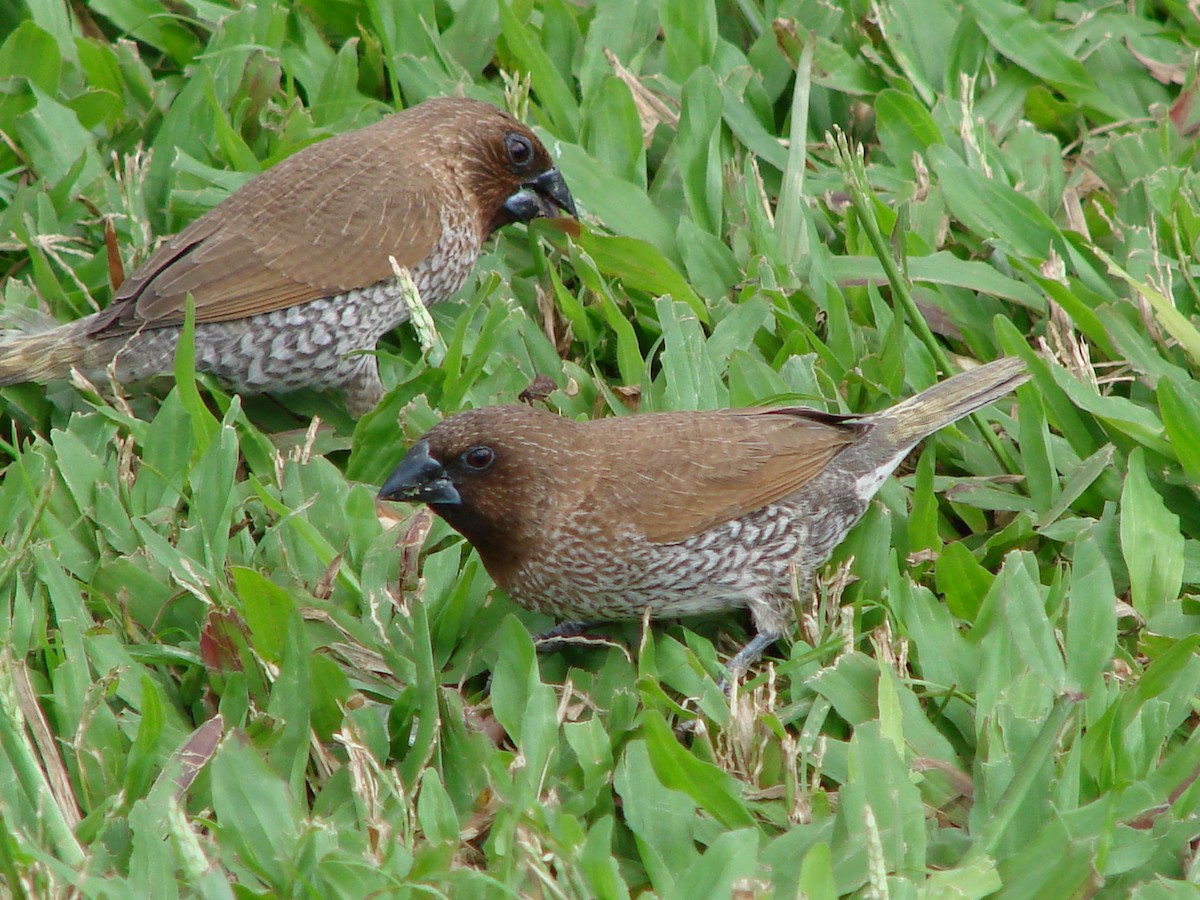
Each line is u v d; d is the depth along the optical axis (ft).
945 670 28.02
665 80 40.70
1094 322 34.32
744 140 38.81
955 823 25.48
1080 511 32.12
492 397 33.19
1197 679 26.81
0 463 31.94
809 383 33.14
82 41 39.45
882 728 25.68
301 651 25.64
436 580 29.30
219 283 32.12
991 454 33.04
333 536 30.01
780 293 34.73
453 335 34.27
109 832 23.95
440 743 26.08
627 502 28.35
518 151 35.86
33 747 25.38
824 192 38.68
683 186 37.83
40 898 22.29
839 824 23.84
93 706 25.45
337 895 22.34
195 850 21.27
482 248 37.76
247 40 40.04
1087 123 42.27
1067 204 38.01
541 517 28.27
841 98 41.63
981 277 35.58
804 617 29.04
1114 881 24.04
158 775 25.11
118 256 34.63
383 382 34.68
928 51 42.52
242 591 26.50
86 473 30.04
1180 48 43.29
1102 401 32.24
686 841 24.29
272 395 34.60
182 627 28.30
